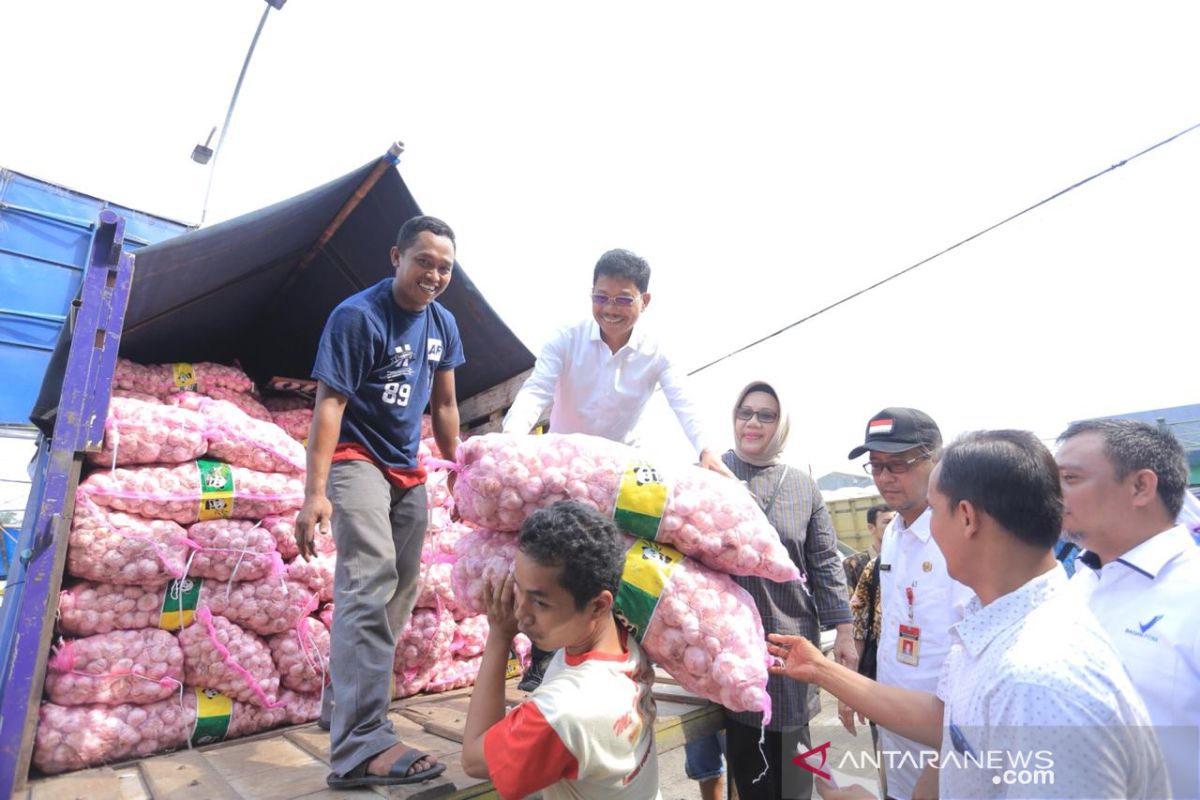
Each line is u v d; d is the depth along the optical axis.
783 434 2.96
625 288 2.72
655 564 1.78
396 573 2.22
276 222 3.12
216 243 2.92
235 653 2.63
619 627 1.75
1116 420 1.98
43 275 6.38
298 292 3.98
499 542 2.01
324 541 3.00
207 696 2.61
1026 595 1.27
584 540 1.42
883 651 2.59
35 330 6.28
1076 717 1.04
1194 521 2.42
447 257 2.41
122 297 2.37
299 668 2.81
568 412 2.98
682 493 1.86
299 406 3.89
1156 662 1.69
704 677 1.72
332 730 1.93
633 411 2.97
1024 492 1.27
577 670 1.48
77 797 1.95
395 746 1.88
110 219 2.36
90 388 2.26
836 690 1.76
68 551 2.37
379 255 3.80
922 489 2.51
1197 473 7.86
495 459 1.93
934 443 2.53
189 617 2.60
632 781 1.49
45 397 2.70
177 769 2.16
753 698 1.67
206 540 2.65
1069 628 1.18
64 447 2.19
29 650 2.05
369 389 2.33
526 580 1.42
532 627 1.45
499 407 4.05
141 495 2.54
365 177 3.33
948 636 2.31
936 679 2.32
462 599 2.04
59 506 2.16
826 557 2.88
